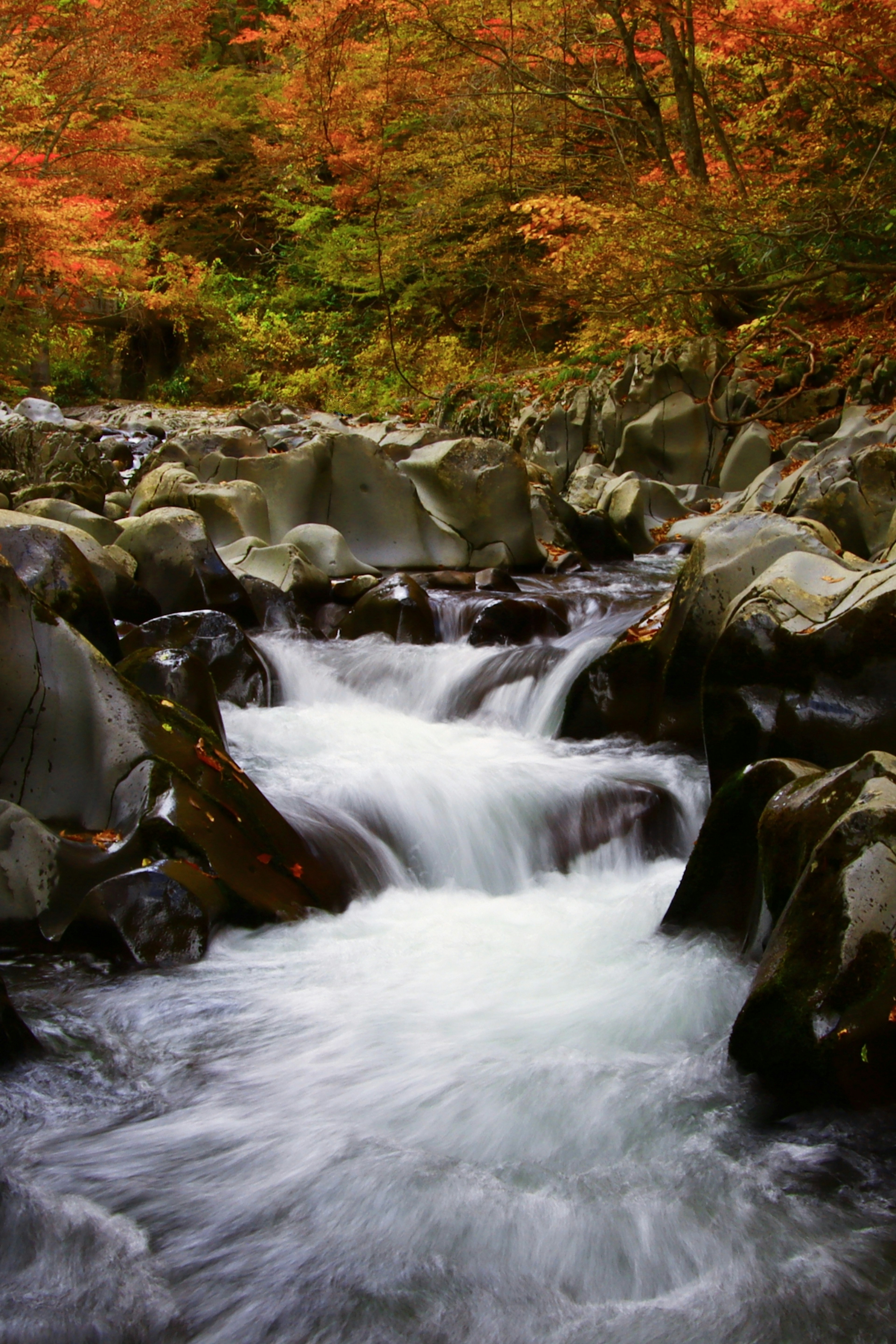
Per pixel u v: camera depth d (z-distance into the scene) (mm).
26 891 3822
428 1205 2564
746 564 5402
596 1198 2586
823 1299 2281
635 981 3660
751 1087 2928
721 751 4590
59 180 20938
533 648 6918
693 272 13117
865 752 4227
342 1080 3098
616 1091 3008
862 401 12180
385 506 9484
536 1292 2320
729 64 15641
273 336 26469
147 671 5121
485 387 18297
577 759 5711
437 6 15703
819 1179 2639
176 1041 3299
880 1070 2742
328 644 7484
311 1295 2301
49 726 4270
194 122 26562
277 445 11422
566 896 4711
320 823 4766
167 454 10430
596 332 15078
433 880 4887
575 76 17266
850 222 12047
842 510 7652
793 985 2863
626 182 14195
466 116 17469
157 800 4094
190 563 7305
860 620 4242
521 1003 3562
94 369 28297
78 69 21156
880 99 13297
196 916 3803
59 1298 2326
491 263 19812
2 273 21203
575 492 13391
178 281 26922
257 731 5949
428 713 6910
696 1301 2291
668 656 5660
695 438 13727
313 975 3758
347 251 23984
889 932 2826
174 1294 2316
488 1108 2947
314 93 19109
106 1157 2748
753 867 3766
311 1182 2641
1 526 5727
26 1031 3207
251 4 31688
